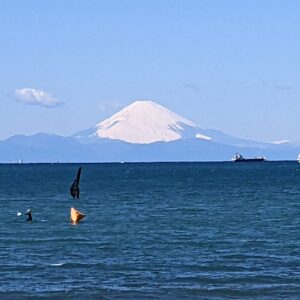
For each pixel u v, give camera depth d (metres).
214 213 166.00
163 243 110.12
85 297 72.69
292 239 114.75
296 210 172.88
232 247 105.69
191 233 123.88
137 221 146.50
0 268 87.44
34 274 84.00
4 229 130.88
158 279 81.19
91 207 185.12
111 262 91.88
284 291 75.06
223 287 77.00
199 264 90.38
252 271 85.75
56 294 73.75
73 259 94.31
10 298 72.12
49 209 178.00
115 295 73.50
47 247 105.88
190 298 72.38
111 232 125.19
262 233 123.88
